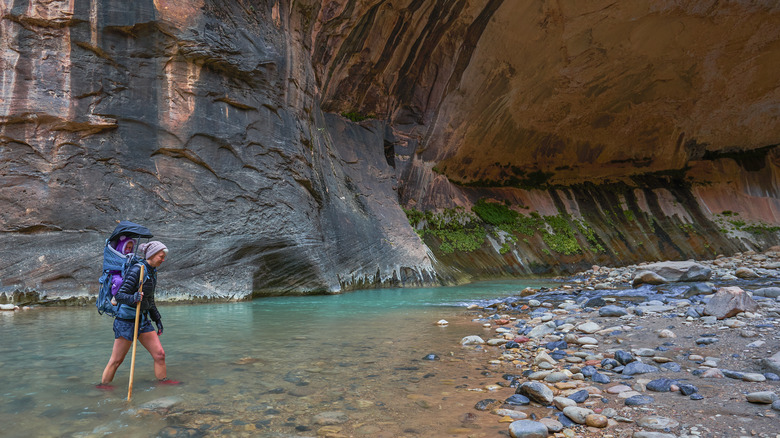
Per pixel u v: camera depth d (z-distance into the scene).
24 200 10.23
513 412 3.88
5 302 9.81
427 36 20.20
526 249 24.97
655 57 24.98
